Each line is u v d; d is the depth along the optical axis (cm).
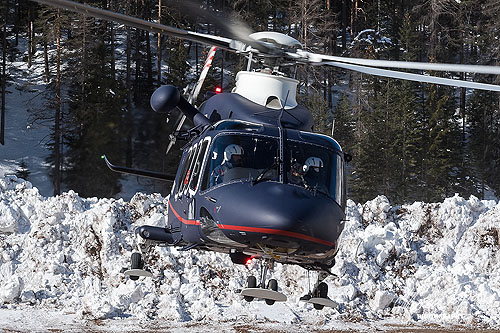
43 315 3306
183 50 14362
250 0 15388
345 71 16738
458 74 17000
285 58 2688
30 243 3947
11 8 17925
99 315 3288
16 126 13762
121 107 11550
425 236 4322
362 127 13312
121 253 3909
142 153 8988
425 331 3269
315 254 2325
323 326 3359
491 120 15325
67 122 11238
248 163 2377
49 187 11512
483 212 4419
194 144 2666
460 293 3741
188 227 2498
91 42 12888
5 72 15288
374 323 3500
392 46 17788
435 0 16338
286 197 2267
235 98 2648
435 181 12900
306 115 2636
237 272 3894
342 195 2447
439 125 13838
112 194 9181
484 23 17175
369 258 4006
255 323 3334
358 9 18338
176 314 3366
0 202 4244
